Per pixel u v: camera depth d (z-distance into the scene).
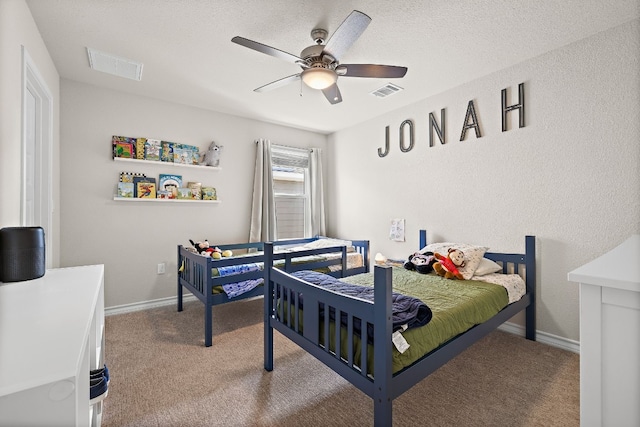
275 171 4.30
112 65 2.56
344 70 2.04
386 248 3.79
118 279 3.11
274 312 2.08
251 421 1.56
